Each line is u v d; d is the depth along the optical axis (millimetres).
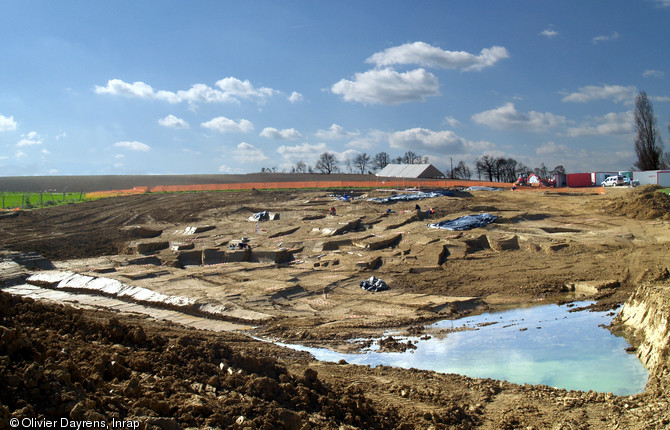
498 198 50594
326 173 108688
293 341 20031
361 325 21875
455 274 29750
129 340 12359
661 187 51156
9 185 102062
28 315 11906
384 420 11375
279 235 40875
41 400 7742
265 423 9297
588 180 64375
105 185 101812
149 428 8180
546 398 13492
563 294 26141
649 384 14086
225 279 29297
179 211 50438
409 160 114250
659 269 25250
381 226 40438
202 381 10969
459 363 17328
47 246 38625
